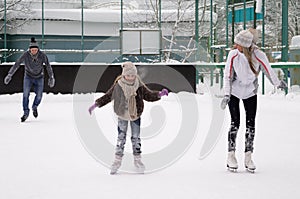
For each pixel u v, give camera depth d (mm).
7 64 18391
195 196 4668
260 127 9906
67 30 29359
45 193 4781
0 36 28047
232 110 6004
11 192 4816
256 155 6820
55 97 17422
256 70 6027
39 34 28953
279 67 17406
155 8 31406
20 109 14305
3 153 6969
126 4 32281
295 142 7926
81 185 5133
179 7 29922
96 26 29750
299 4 38625
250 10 21781
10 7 28422
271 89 21203
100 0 32906
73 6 32156
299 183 5199
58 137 8531
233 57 5988
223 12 32406
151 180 5383
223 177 5516
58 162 6344
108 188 5004
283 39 19062
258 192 4809
